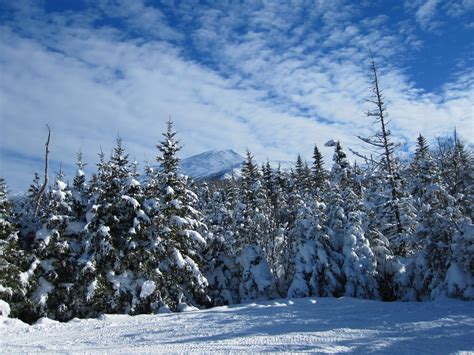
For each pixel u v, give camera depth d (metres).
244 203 30.31
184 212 25.19
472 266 17.72
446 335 9.62
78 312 21.28
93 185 24.38
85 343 10.84
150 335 11.63
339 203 25.81
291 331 11.00
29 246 23.00
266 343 9.55
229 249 28.44
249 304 19.25
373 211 25.69
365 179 28.05
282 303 18.25
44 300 19.89
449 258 18.64
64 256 21.64
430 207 20.66
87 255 21.66
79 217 23.91
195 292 24.52
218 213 32.06
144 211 23.62
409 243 22.92
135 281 22.53
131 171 25.06
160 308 22.16
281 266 29.02
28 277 19.78
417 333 10.00
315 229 24.84
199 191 48.28
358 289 22.61
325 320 12.61
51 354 9.41
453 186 24.16
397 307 14.88
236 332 11.27
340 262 24.19
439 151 26.03
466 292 16.97
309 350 8.66
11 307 19.06
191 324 13.48
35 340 11.77
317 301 18.23
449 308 13.86
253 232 29.09
